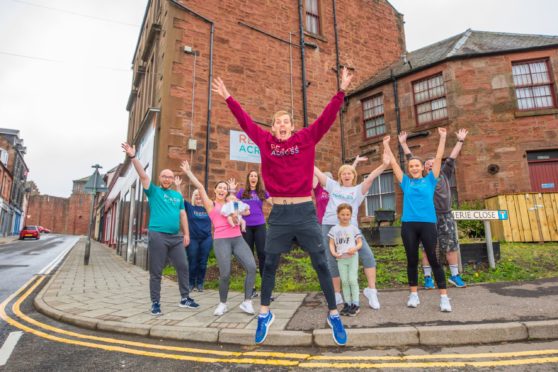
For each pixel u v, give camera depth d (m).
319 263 2.98
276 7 12.07
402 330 3.15
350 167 4.44
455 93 10.74
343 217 3.95
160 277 4.27
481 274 5.59
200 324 3.65
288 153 2.86
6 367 2.78
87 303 4.85
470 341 3.11
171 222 4.38
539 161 10.12
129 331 3.63
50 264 11.02
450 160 5.09
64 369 2.73
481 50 10.97
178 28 9.80
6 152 39.97
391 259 6.92
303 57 12.21
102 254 15.55
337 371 2.58
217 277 6.75
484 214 5.88
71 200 62.72
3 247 19.69
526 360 2.67
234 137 10.10
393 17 16.23
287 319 3.70
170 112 9.25
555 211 8.11
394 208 11.68
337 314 3.06
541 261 6.24
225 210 4.13
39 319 4.29
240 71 10.70
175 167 9.07
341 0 14.35
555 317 3.37
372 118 12.88
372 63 14.74
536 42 10.99
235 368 2.70
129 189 13.05
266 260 3.09
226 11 10.79
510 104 10.38
